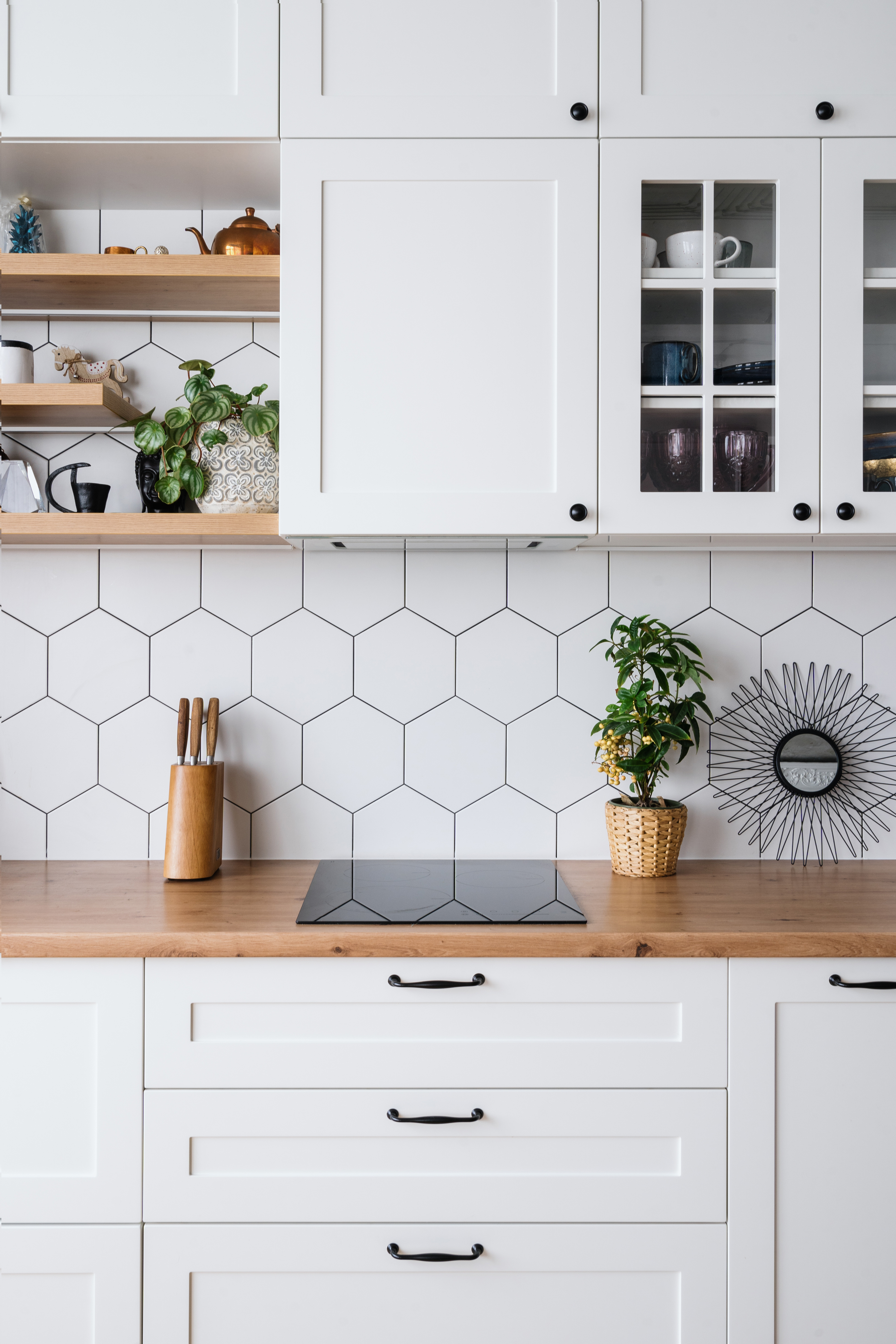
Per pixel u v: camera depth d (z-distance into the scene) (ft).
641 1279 4.24
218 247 5.25
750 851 5.95
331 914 4.51
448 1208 4.21
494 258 4.75
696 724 5.56
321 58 4.74
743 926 4.35
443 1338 4.21
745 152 4.75
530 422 4.76
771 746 5.94
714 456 4.80
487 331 4.75
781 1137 4.26
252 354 5.78
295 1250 4.19
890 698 5.96
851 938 4.21
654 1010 4.26
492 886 5.12
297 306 4.73
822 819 5.96
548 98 4.73
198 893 4.98
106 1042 4.20
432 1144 4.22
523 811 5.88
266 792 5.84
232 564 5.83
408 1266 4.19
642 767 5.39
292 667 5.84
